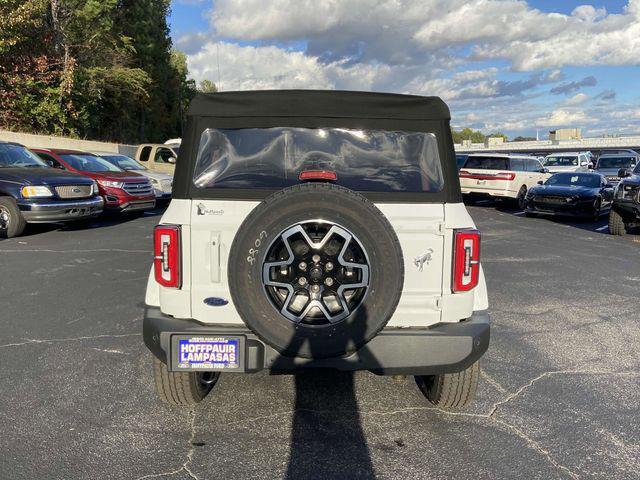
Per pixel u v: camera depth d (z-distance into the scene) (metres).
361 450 3.46
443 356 3.33
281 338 3.09
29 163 12.39
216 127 3.56
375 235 3.06
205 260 3.38
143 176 14.99
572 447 3.52
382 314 3.09
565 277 8.52
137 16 36.06
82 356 4.95
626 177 13.59
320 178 3.29
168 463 3.28
